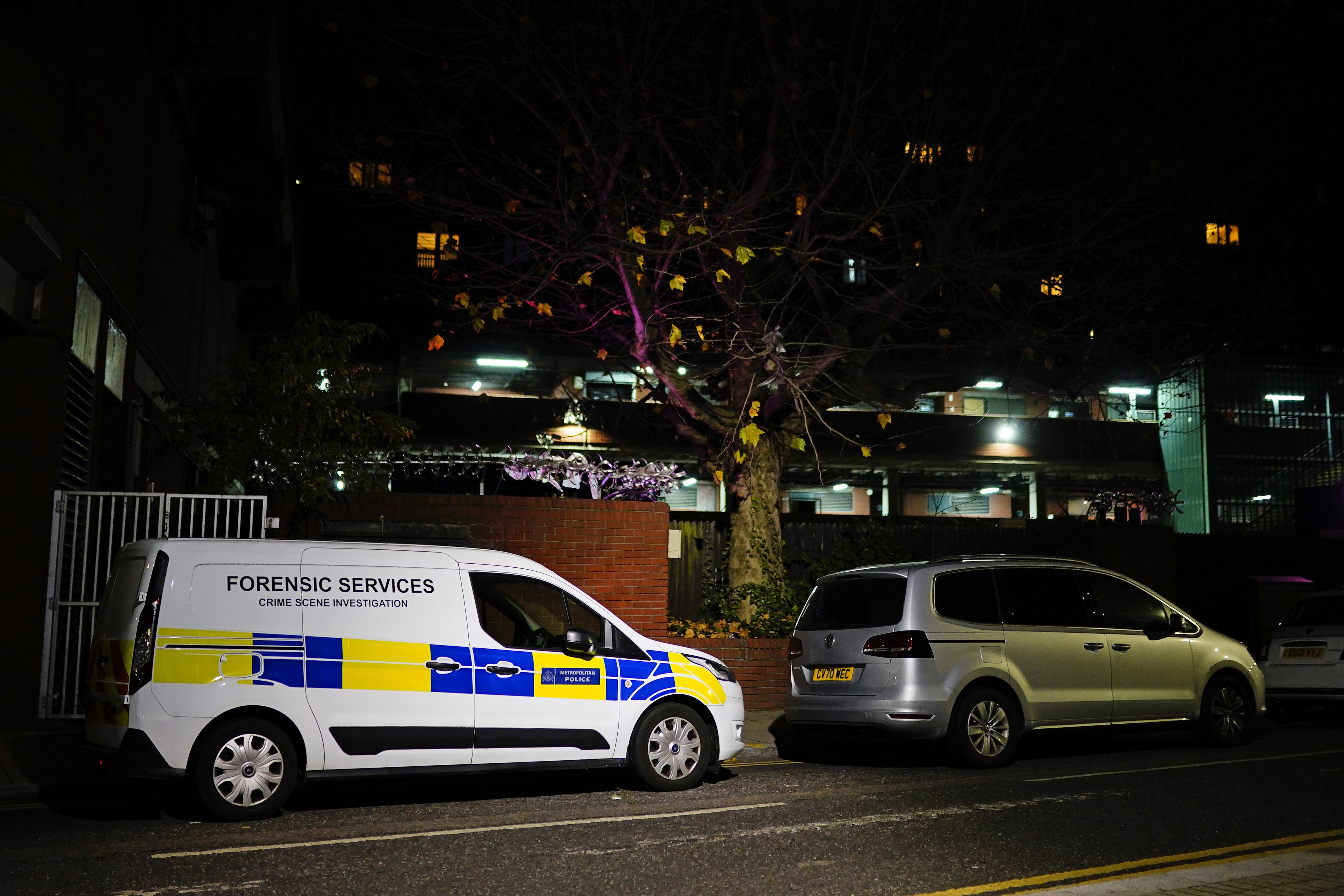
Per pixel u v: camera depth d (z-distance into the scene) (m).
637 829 7.16
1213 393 38.28
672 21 13.68
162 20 15.16
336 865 6.14
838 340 15.38
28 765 9.13
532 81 14.33
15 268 10.51
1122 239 16.33
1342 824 7.38
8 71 10.16
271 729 7.50
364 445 13.30
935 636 10.06
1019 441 38.12
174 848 6.55
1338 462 38.66
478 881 5.82
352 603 7.87
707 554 16.59
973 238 15.47
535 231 19.64
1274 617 19.25
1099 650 10.82
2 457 10.98
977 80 15.16
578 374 35.97
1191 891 5.55
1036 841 6.82
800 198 14.27
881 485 39.84
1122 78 15.80
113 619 7.70
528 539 14.09
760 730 12.46
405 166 20.05
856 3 13.70
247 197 19.84
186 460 18.39
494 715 8.09
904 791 8.73
